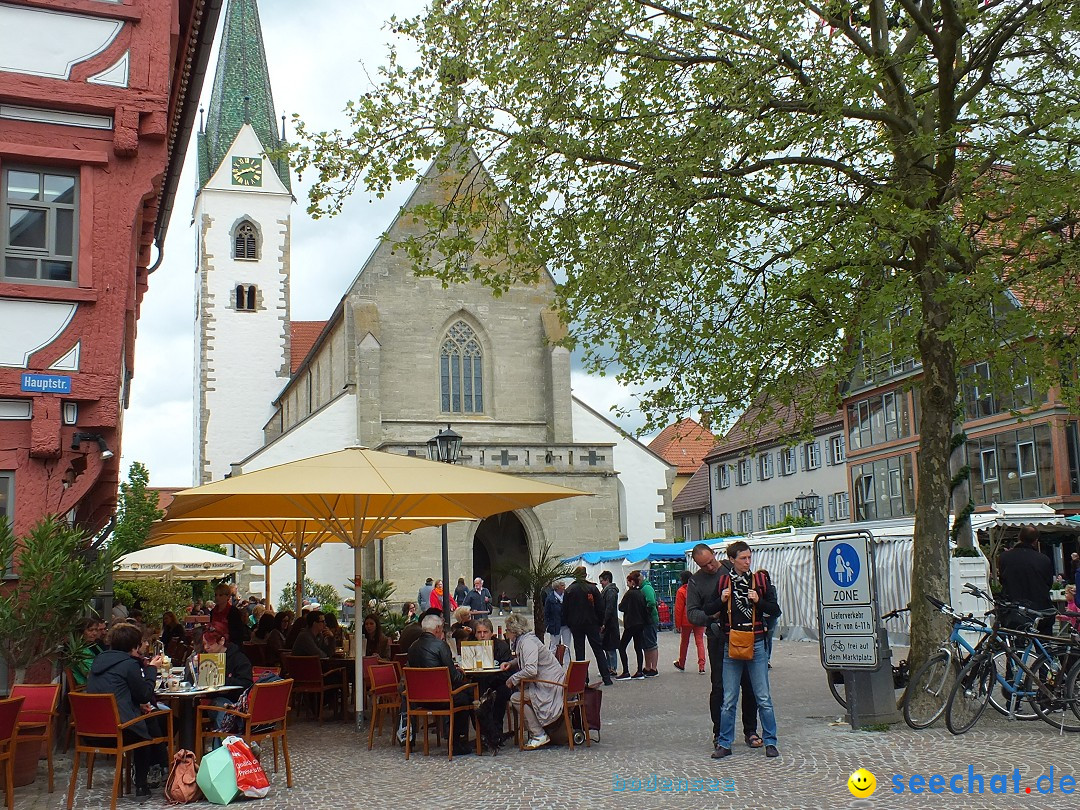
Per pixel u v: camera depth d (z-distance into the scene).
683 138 13.89
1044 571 12.88
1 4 13.20
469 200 16.05
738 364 16.45
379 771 11.69
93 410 13.10
